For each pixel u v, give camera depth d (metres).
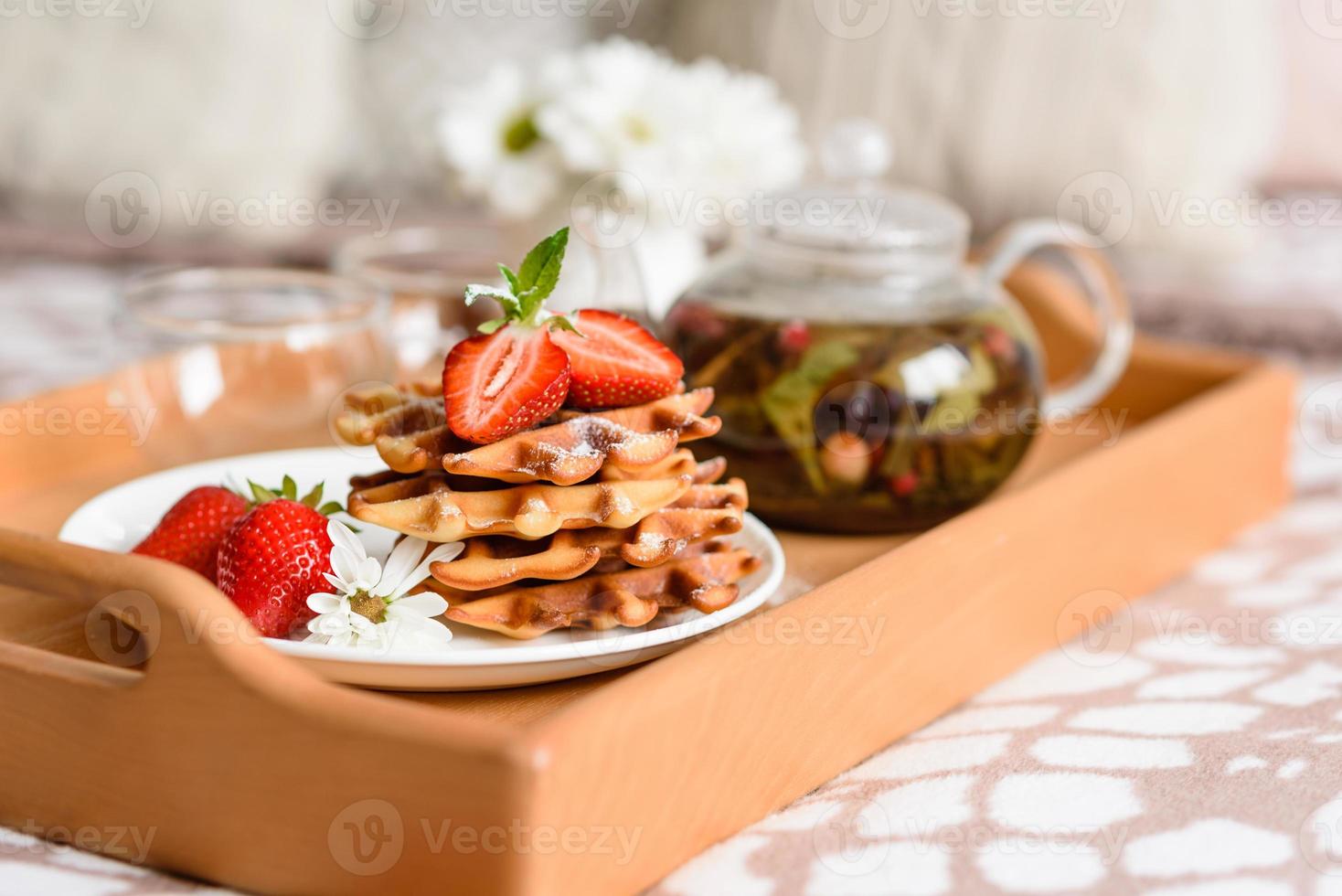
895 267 0.85
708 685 0.70
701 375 0.84
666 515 0.75
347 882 0.67
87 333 1.25
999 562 0.80
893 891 0.69
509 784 0.65
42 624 0.77
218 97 1.48
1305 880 0.70
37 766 0.70
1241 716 0.78
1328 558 0.93
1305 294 1.44
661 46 1.62
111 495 0.82
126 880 0.69
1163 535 0.89
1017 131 1.50
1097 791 0.74
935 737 0.77
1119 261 1.54
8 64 1.46
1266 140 1.56
